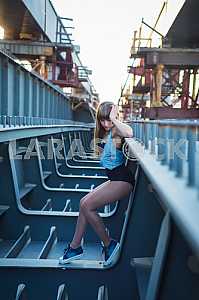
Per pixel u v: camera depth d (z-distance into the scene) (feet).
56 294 14.43
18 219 22.45
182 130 6.31
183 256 7.52
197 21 43.01
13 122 20.89
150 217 14.38
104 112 14.73
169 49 43.91
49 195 29.43
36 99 31.17
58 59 71.31
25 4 52.44
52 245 21.49
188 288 7.43
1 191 22.56
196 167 5.29
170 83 58.08
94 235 22.07
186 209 4.44
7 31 67.10
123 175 14.74
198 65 45.06
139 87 72.95
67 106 61.67
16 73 24.27
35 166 29.50
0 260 14.84
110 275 14.64
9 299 14.32
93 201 14.88
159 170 6.89
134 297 14.37
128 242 14.71
